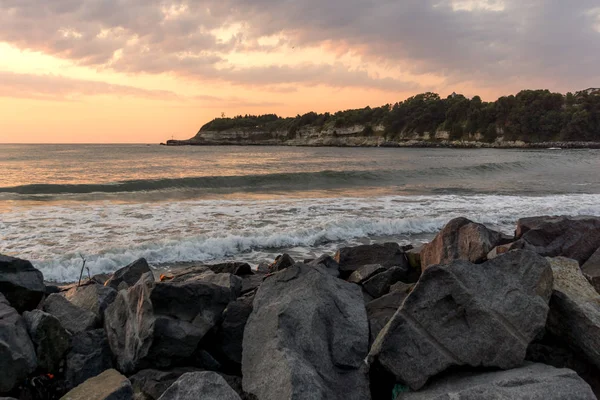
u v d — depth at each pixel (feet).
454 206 60.90
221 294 15.92
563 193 79.20
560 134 404.57
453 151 335.47
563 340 14.48
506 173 127.13
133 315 15.37
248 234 41.91
